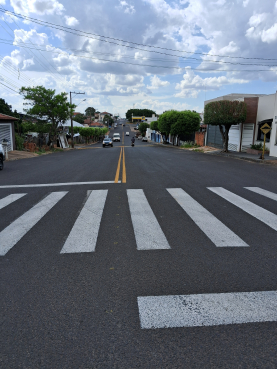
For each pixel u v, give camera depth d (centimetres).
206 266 372
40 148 3212
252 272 357
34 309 286
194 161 1770
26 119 3891
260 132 2342
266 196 763
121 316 274
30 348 236
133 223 537
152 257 398
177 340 242
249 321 265
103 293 312
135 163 1625
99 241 454
